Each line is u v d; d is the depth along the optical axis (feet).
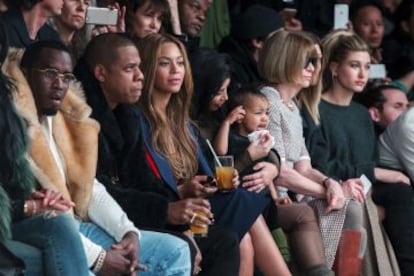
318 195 56.39
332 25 72.84
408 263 59.72
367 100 64.69
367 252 58.23
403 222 59.98
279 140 56.54
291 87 57.82
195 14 61.98
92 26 54.13
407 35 73.41
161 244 45.47
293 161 57.41
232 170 49.90
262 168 53.42
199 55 54.44
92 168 45.06
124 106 48.55
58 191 43.14
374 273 58.18
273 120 56.65
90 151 45.14
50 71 43.75
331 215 56.13
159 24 56.59
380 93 64.44
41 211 41.86
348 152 60.54
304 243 54.29
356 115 61.26
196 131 51.98
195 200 47.80
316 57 58.08
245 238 50.49
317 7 72.64
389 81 70.38
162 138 49.88
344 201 56.24
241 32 62.69
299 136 57.67
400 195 60.34
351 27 73.15
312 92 59.11
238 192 50.06
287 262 54.54
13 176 41.93
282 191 57.21
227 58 57.57
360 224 56.70
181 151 50.65
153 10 56.03
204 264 48.06
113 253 43.73
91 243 43.45
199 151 51.34
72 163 44.83
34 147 43.01
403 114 62.13
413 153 61.93
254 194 50.47
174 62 50.26
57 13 49.80
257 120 55.06
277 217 52.65
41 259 41.39
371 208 58.49
